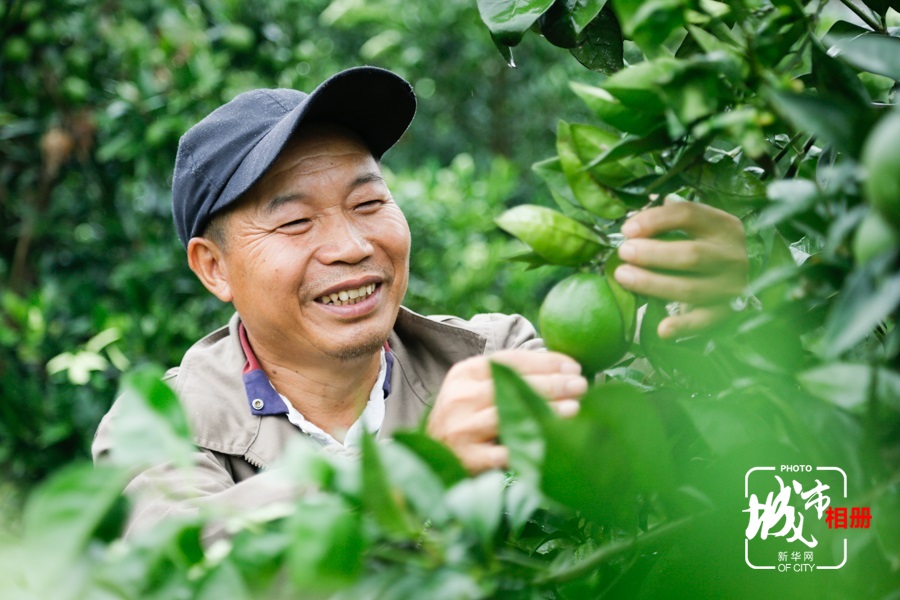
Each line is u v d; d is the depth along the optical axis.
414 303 3.82
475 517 0.60
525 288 3.89
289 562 0.57
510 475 0.85
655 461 0.65
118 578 0.57
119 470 0.58
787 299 0.69
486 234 4.27
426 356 1.85
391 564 0.62
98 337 2.92
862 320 0.54
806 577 0.73
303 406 1.71
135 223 3.50
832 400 0.65
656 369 0.88
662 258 0.78
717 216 0.79
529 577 0.65
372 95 1.56
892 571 0.69
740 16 0.73
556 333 0.80
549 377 0.77
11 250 3.72
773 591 0.73
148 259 3.29
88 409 2.96
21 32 3.36
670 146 0.78
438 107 6.29
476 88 6.18
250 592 0.59
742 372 0.77
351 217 1.54
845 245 0.66
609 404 0.63
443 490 0.61
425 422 0.71
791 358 0.72
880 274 0.54
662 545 0.76
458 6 5.62
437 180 4.33
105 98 3.49
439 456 0.66
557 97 5.90
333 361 1.63
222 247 1.61
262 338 1.65
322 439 1.69
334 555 0.55
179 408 0.63
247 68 3.65
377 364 1.77
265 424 1.67
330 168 1.52
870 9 0.91
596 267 0.83
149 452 0.61
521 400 0.65
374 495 0.60
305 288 1.54
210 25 3.69
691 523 0.71
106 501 0.57
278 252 1.52
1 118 3.41
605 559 0.67
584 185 0.84
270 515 0.61
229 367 1.72
